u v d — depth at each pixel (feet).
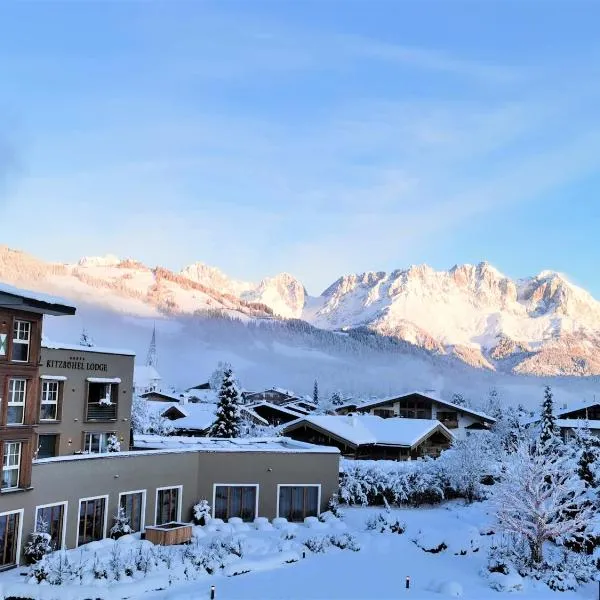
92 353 135.74
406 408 277.03
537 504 113.09
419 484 157.99
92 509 111.04
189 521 129.29
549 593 100.07
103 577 91.20
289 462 138.62
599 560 110.63
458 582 102.37
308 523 133.28
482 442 180.04
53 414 128.47
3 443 94.94
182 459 128.67
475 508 151.53
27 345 100.07
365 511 147.95
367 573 104.53
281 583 96.99
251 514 135.03
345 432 189.47
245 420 216.33
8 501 95.14
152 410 234.79
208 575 98.99
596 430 270.26
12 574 91.97
